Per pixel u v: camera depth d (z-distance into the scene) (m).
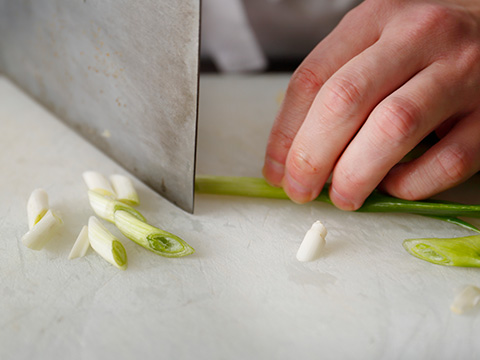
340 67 0.20
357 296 0.17
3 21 0.29
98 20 0.22
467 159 0.19
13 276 0.17
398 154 0.18
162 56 0.19
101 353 0.15
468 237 0.19
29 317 0.16
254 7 0.34
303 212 0.21
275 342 0.16
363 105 0.18
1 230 0.19
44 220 0.19
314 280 0.18
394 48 0.19
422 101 0.18
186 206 0.21
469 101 0.19
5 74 0.32
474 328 0.16
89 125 0.25
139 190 0.22
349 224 0.20
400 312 0.17
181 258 0.18
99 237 0.18
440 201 0.21
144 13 0.19
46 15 0.25
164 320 0.16
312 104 0.19
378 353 0.15
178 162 0.20
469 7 0.21
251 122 0.28
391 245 0.19
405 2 0.20
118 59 0.21
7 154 0.24
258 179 0.21
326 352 0.15
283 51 0.36
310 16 0.34
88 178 0.22
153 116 0.21
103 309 0.16
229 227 0.20
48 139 0.26
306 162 0.19
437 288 0.18
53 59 0.26
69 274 0.18
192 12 0.17
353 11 0.21
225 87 0.32
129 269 0.18
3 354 0.15
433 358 0.15
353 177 0.19
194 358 0.15
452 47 0.19
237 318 0.16
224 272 0.18
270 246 0.19
